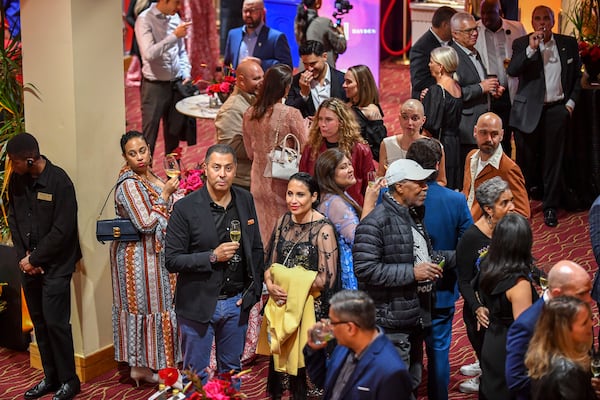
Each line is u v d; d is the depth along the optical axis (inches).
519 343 190.9
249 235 241.1
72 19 265.9
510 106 406.3
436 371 241.4
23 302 301.4
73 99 270.1
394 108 561.3
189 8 534.0
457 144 345.4
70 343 271.0
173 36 425.1
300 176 232.8
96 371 286.2
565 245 374.6
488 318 215.2
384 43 661.9
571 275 192.4
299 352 232.4
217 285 237.8
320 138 285.1
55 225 260.7
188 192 285.9
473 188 281.1
